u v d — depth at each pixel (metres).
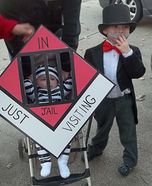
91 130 4.70
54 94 3.08
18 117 2.98
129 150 3.92
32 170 3.37
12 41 3.43
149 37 8.22
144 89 5.83
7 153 4.40
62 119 3.00
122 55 3.52
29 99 3.08
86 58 3.71
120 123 3.86
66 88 3.10
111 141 4.52
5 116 2.98
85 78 2.99
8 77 2.94
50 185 3.26
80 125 3.02
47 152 3.15
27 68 3.08
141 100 5.49
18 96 2.96
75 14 3.35
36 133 3.00
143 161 4.18
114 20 3.41
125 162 3.94
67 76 3.12
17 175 4.05
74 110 3.00
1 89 2.95
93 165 4.14
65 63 3.09
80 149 3.44
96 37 8.23
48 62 3.10
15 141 4.61
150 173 4.00
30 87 3.06
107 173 4.01
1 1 3.32
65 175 3.31
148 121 4.95
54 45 2.96
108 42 3.59
